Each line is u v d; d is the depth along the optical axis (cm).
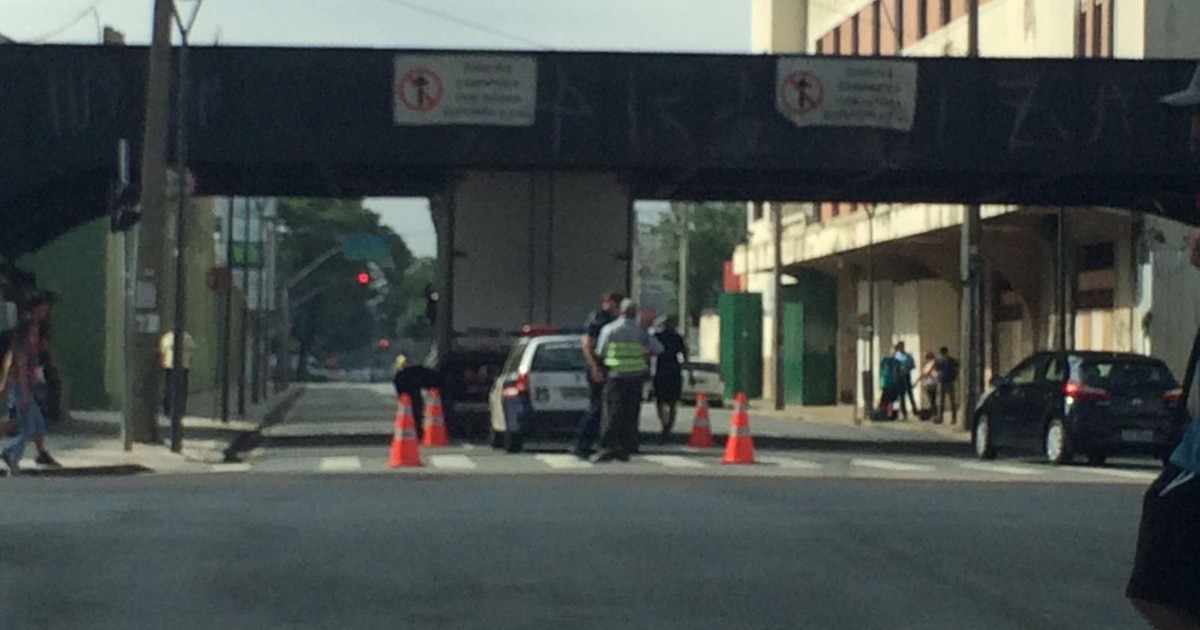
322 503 1612
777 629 998
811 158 3209
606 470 2272
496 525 1432
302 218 13138
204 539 1326
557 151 3161
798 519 1504
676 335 3297
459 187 3184
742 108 3192
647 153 3169
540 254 3192
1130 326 4000
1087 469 2602
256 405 5541
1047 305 4556
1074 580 1177
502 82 3147
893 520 1507
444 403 3206
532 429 2720
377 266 14675
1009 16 4659
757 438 3634
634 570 1197
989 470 2514
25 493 1720
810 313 6431
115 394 4619
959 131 3231
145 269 2777
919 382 5278
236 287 6606
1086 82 3238
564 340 2777
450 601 1077
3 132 3108
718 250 11144
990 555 1290
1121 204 3728
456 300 3184
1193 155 3231
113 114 3116
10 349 2194
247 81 3139
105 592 1096
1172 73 3234
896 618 1034
